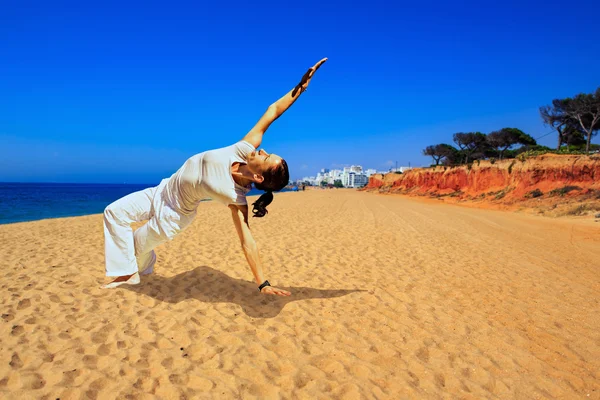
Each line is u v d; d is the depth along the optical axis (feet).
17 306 12.36
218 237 31.37
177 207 12.57
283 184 11.80
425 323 13.80
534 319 14.78
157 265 19.88
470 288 18.83
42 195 223.92
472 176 132.57
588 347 12.44
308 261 23.32
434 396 9.27
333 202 111.55
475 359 11.26
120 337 10.75
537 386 10.01
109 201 149.89
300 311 14.20
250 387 8.96
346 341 11.91
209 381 8.97
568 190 87.66
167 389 8.52
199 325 12.21
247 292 16.10
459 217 66.13
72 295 13.73
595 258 30.27
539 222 61.00
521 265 25.44
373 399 8.93
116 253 13.60
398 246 31.04
